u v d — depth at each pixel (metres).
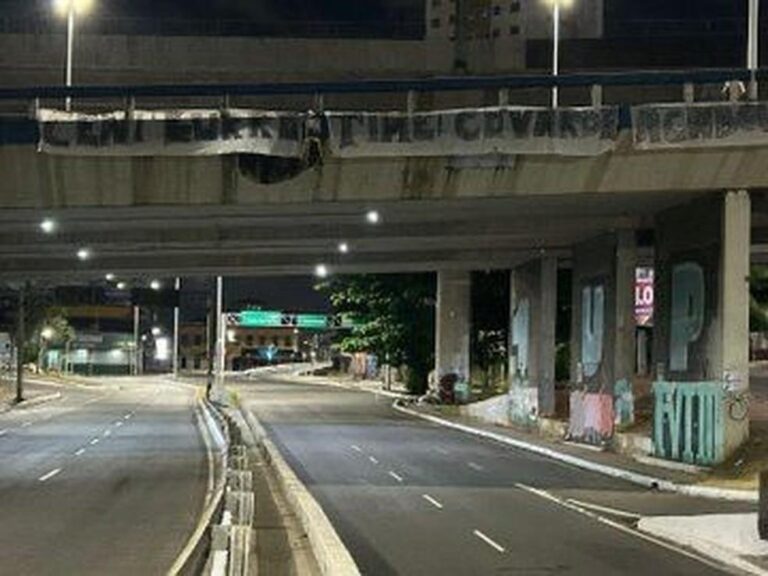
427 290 79.44
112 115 31.23
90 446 42.53
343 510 25.23
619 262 42.19
